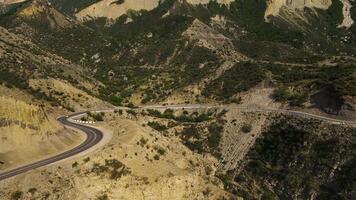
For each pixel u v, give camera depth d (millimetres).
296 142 150750
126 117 163750
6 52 192875
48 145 102938
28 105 105500
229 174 145750
